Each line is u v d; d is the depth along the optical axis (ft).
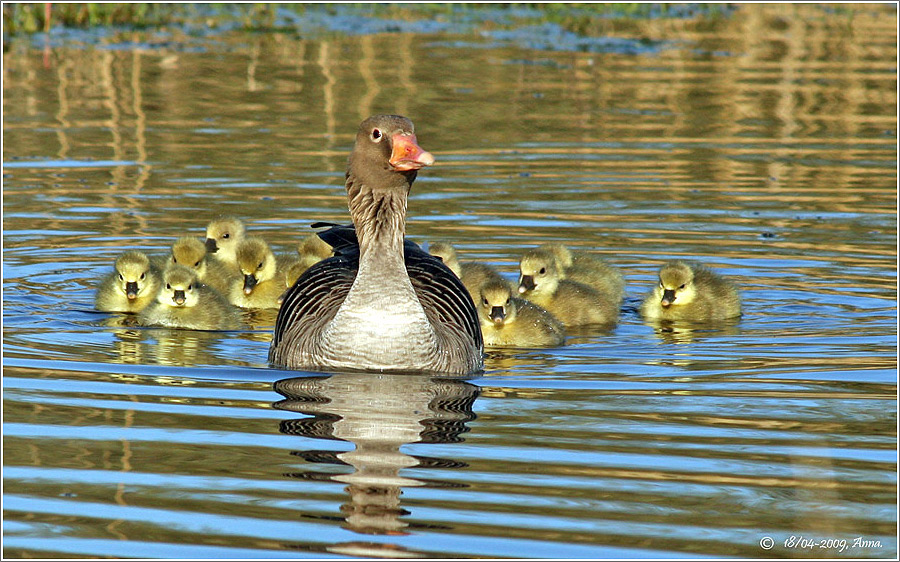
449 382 41.91
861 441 35.22
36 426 36.11
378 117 43.21
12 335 47.96
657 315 53.47
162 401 38.93
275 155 79.66
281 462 33.24
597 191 72.64
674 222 66.49
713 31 130.52
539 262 52.70
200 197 69.77
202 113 91.45
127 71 105.19
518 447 34.63
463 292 46.29
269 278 56.24
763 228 65.41
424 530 28.86
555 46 120.67
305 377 42.19
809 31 131.34
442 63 110.93
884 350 46.24
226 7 133.49
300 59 111.45
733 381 42.01
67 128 86.28
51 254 59.62
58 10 122.31
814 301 53.88
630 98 100.37
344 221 65.41
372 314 42.68
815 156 82.48
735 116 95.04
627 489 31.53
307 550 27.96
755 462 33.50
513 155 81.30
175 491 31.27
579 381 42.27
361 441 35.14
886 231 64.95
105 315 52.37
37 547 28.09
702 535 28.86
